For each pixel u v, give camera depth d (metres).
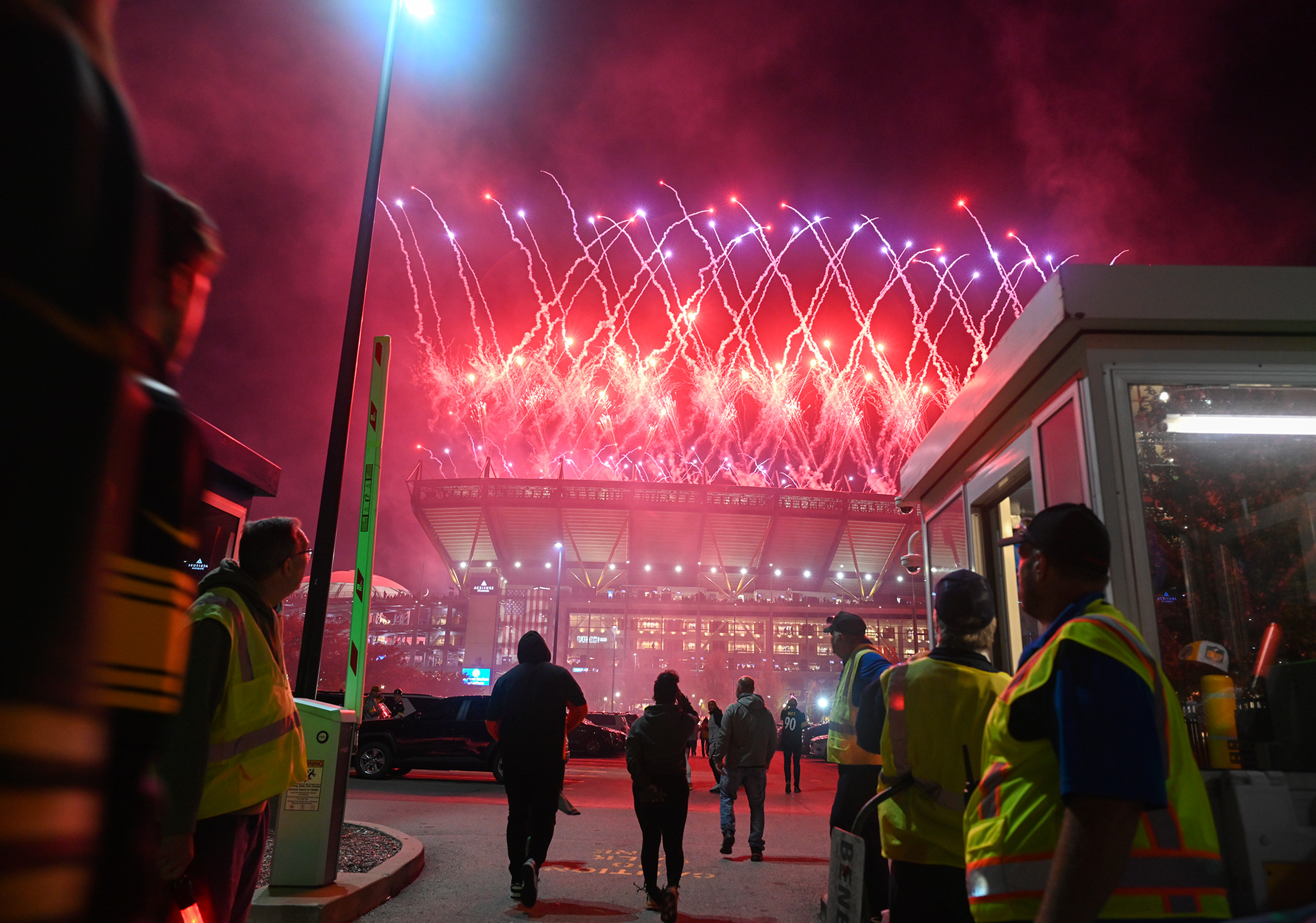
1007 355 3.29
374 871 5.48
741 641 127.19
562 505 138.25
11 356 0.35
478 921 4.98
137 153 0.47
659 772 5.34
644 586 145.62
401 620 133.25
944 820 2.58
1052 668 1.62
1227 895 2.31
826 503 140.62
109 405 0.42
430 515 142.50
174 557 0.66
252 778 2.28
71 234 0.39
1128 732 1.46
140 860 0.56
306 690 6.35
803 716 14.33
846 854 2.54
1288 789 2.34
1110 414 2.74
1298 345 2.81
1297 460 2.86
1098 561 1.86
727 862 7.28
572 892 5.94
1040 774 1.64
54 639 0.36
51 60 0.40
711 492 139.25
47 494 0.36
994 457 3.80
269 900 4.52
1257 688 2.69
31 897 0.31
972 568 4.17
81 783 0.37
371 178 7.84
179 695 0.65
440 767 15.47
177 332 0.88
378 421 6.85
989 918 1.64
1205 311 2.73
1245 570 2.79
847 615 4.77
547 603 128.12
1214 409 2.82
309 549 2.67
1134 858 1.49
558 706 5.62
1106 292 2.73
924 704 2.68
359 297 7.38
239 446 6.12
